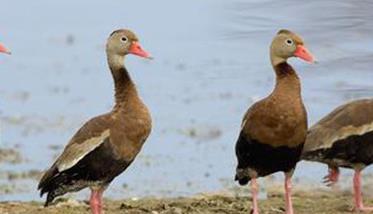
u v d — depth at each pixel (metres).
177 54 33.12
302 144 16.69
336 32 26.30
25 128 26.00
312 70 26.53
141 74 31.41
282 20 28.88
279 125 16.48
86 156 16.28
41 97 29.48
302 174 21.70
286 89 16.59
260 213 17.84
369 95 25.86
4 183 21.12
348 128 17.67
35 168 22.42
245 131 16.75
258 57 30.58
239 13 31.61
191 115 26.86
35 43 36.94
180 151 23.67
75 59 34.62
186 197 19.78
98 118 16.50
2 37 37.41
